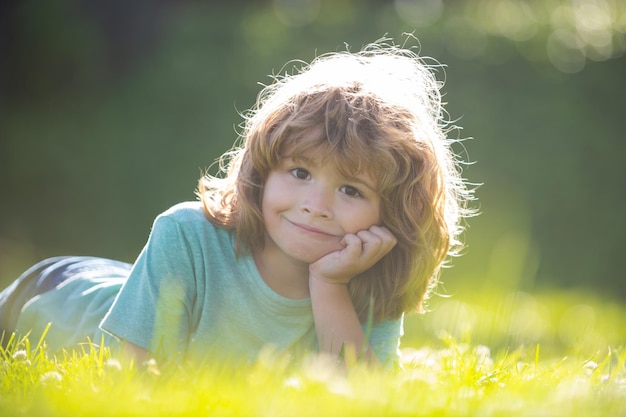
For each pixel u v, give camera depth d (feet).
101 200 49.62
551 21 51.55
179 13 56.85
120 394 8.85
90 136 51.72
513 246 42.47
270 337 12.59
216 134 50.57
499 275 23.76
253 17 54.70
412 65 14.42
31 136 51.52
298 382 9.51
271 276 12.64
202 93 51.65
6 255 42.16
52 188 49.88
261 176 12.30
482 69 49.37
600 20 51.75
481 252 43.47
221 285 12.49
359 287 12.88
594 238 47.85
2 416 8.32
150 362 10.18
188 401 8.58
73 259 15.85
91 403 8.46
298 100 12.09
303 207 11.84
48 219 49.03
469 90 49.03
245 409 8.24
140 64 55.31
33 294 15.38
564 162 48.39
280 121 12.00
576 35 50.67
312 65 13.23
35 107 53.93
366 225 12.16
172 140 50.93
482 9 53.83
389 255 12.84
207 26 53.62
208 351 11.73
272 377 10.02
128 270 16.12
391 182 12.06
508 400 9.12
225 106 51.08
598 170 48.83
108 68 55.11
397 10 53.98
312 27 52.03
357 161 11.76
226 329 12.48
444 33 49.90
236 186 12.56
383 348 13.01
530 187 47.75
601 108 49.88
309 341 12.85
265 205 12.17
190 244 12.48
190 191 49.88
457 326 16.75
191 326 12.59
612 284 47.52
